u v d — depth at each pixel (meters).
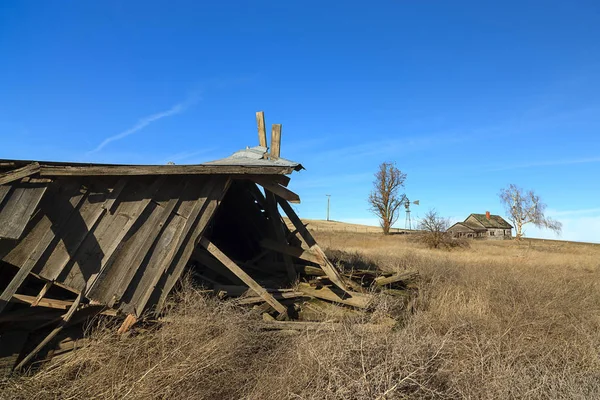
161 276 6.52
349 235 44.78
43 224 5.75
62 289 6.64
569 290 10.43
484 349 5.79
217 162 9.07
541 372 5.38
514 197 70.69
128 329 6.02
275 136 9.56
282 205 9.20
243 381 4.93
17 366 5.28
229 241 12.23
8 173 5.41
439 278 10.72
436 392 4.42
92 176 6.14
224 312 5.96
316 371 4.63
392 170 60.38
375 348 4.97
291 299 8.32
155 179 6.67
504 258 23.59
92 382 4.60
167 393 4.34
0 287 6.40
